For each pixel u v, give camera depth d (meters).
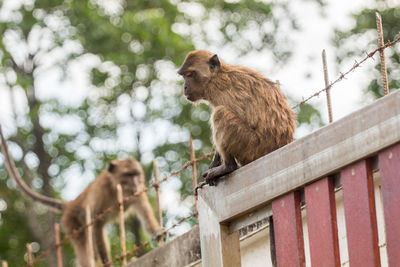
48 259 28.89
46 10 31.42
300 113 27.98
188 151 28.38
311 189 6.97
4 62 30.45
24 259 29.91
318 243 6.83
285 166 7.20
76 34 30.84
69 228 18.88
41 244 29.28
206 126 28.77
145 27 30.03
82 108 30.34
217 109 9.11
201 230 8.20
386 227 6.31
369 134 6.47
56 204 20.09
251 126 8.91
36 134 30.14
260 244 10.39
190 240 11.23
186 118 29.22
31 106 30.45
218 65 9.79
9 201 30.53
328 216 6.77
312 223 6.91
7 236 30.17
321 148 6.86
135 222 25.56
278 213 7.27
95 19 30.64
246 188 7.62
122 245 13.02
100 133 29.98
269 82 9.24
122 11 32.00
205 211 8.17
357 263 6.48
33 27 30.91
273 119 8.88
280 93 9.20
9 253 30.06
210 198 8.12
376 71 29.86
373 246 6.38
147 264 12.09
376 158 6.54
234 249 7.95
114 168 18.64
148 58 30.06
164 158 28.39
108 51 30.45
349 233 6.58
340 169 6.73
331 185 6.87
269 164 7.39
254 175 7.55
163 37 29.84
